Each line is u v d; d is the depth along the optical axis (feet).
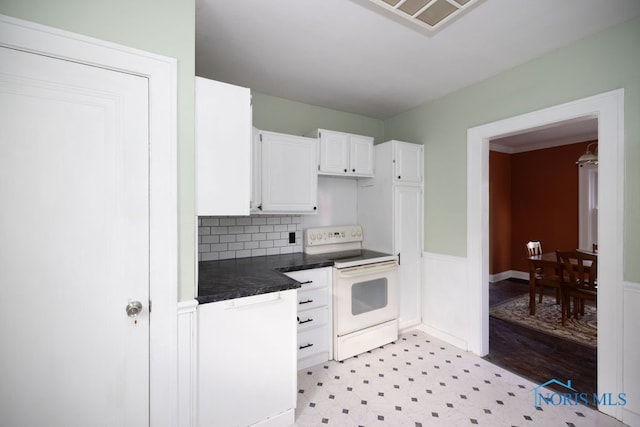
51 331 3.58
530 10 5.02
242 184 4.97
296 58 6.72
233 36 5.84
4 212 3.34
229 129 4.85
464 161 8.29
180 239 4.35
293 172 8.01
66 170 3.63
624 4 4.85
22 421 3.46
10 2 3.28
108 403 3.89
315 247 9.17
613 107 5.43
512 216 16.75
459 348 8.33
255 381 4.99
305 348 7.31
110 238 3.87
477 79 7.78
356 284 7.93
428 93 8.71
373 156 9.63
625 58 5.32
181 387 4.32
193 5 4.43
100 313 3.83
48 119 3.52
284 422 5.30
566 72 6.15
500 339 8.94
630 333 5.26
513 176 16.74
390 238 9.07
